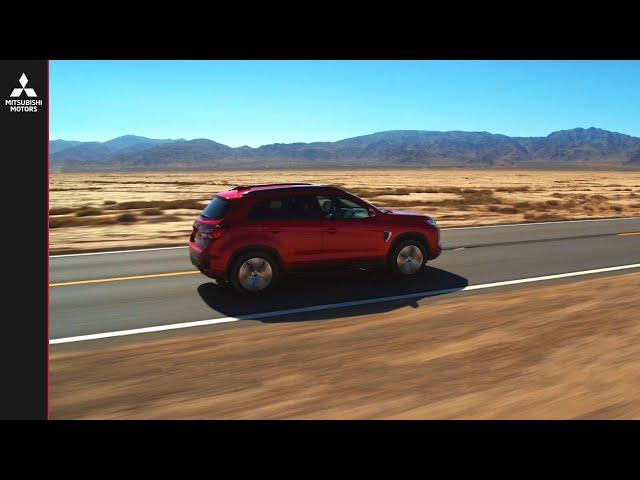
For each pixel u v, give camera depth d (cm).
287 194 891
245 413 391
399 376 458
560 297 747
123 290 918
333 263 916
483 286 927
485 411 376
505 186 7394
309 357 527
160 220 2258
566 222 2062
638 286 805
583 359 468
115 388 450
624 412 362
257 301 834
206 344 589
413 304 801
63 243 1523
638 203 3441
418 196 4131
